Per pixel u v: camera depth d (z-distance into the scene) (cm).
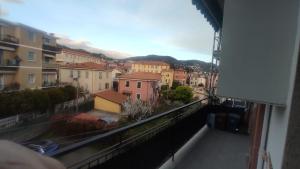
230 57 184
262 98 173
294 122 119
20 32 1109
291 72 154
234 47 183
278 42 173
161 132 329
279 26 173
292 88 127
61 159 155
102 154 194
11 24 1103
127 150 238
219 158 426
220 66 186
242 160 423
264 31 177
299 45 128
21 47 1077
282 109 160
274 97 170
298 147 117
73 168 158
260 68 176
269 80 173
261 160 262
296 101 121
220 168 388
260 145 289
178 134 418
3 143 60
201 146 484
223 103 747
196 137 530
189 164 393
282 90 169
